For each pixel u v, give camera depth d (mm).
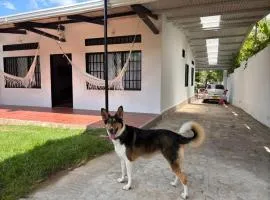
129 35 8305
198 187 3324
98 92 8945
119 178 3541
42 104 9953
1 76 10547
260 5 6789
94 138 5230
